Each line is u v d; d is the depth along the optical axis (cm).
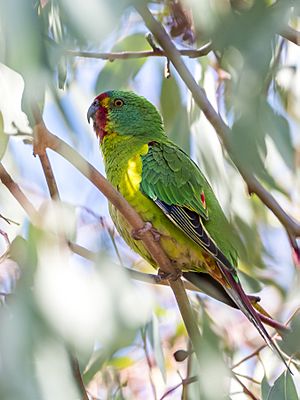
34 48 566
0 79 820
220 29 677
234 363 1077
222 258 939
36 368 673
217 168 1036
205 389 831
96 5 563
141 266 1280
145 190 996
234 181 1041
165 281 911
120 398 989
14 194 759
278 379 849
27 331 680
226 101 985
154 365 1128
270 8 680
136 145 1046
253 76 724
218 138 1027
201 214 989
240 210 1067
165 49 858
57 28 650
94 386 1024
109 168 1046
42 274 707
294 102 1123
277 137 873
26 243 732
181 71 862
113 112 1083
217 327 1075
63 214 733
